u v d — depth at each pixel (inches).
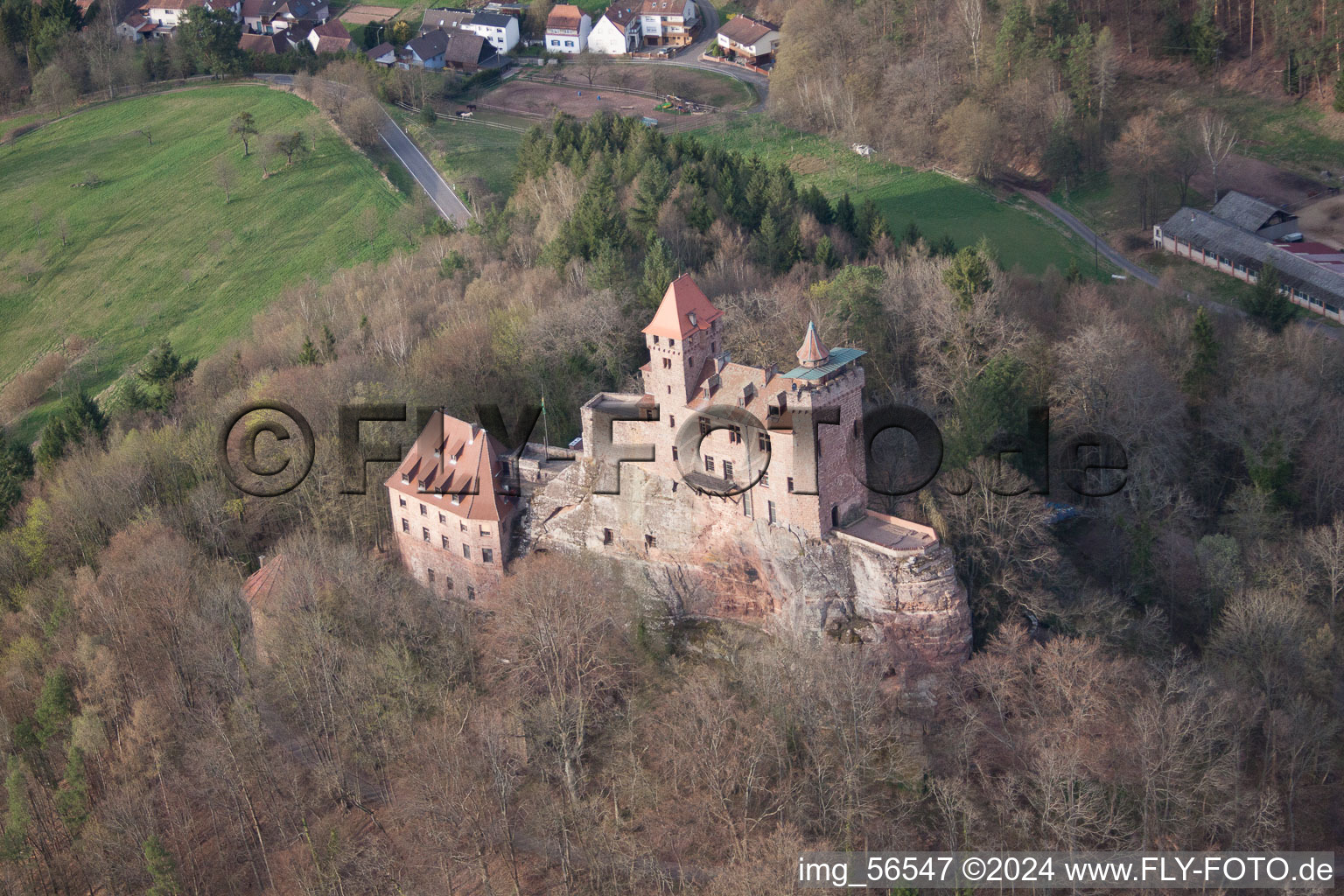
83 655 4121.6
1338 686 3841.0
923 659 3868.1
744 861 3174.2
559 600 4065.0
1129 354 4913.9
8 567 4926.2
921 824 3538.4
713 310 4097.0
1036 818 3491.6
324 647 3949.3
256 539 4859.7
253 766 3846.0
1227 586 4192.9
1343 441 4785.9
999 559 4072.3
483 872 3393.2
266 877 3722.9
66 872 3843.5
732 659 4047.7
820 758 3548.2
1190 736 3651.6
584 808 3565.5
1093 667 3609.7
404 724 3887.8
